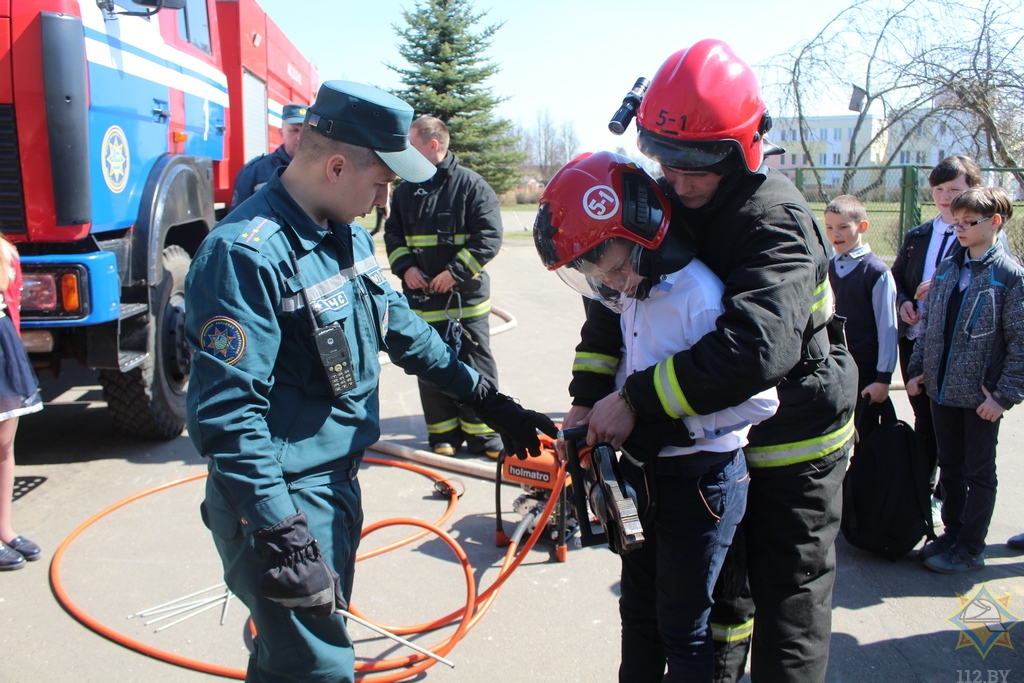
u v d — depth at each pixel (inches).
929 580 128.3
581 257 71.7
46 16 139.6
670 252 70.2
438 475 167.0
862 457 131.9
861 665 105.8
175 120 198.4
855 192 458.6
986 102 425.7
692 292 70.7
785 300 66.4
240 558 73.9
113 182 161.3
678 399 68.1
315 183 74.6
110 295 154.8
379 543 141.9
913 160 511.2
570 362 283.4
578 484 80.0
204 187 209.9
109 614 118.1
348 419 77.5
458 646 110.4
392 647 110.2
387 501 160.7
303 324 72.7
